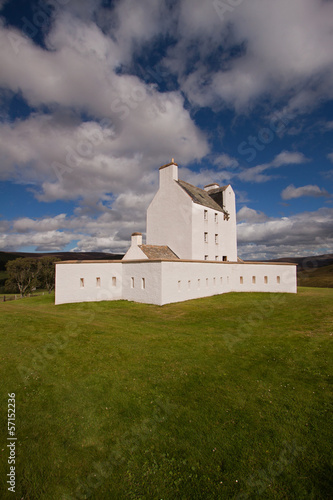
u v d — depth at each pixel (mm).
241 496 4555
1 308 21234
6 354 9992
